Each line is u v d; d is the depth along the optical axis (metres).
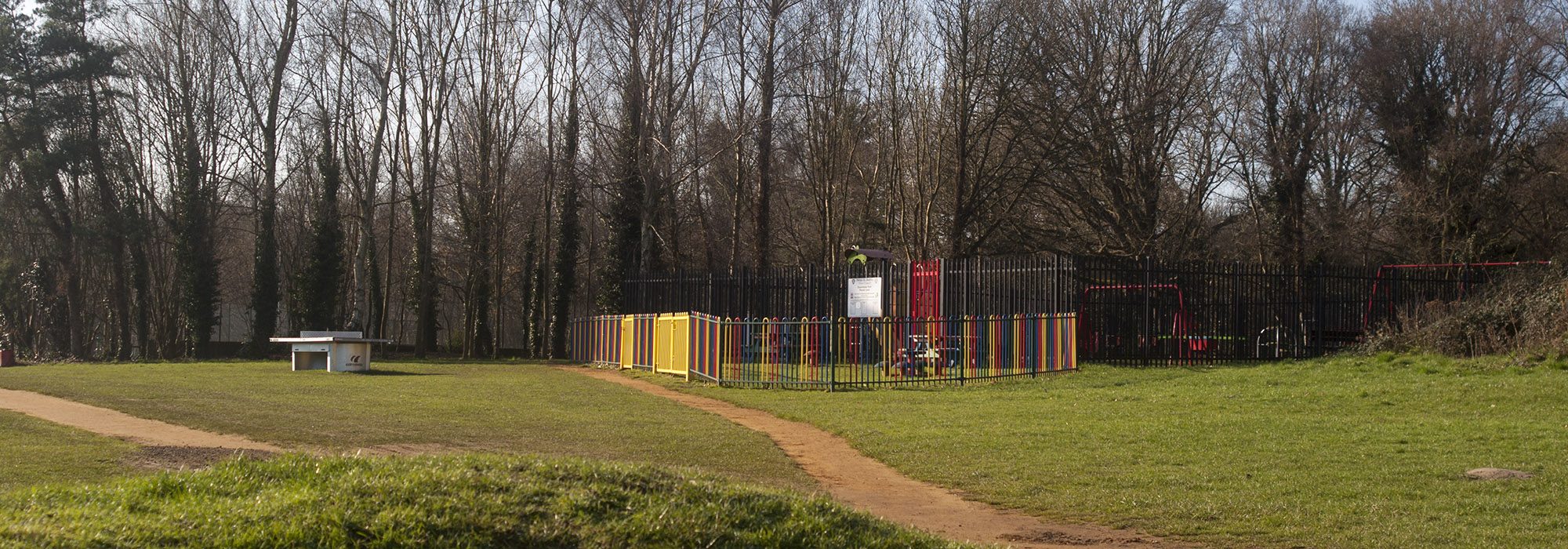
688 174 36.53
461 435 12.66
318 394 17.73
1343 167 37.00
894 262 25.91
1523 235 32.72
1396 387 15.71
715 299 28.72
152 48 37.66
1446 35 34.34
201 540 5.49
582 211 46.91
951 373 20.39
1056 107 34.38
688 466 10.79
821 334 21.09
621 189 34.75
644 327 24.55
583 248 48.84
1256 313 22.48
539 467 7.05
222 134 38.81
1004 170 35.91
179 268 37.31
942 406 15.69
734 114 37.19
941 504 9.29
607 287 34.47
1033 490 9.67
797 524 6.45
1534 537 7.57
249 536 5.55
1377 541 7.60
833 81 36.28
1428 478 9.70
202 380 21.02
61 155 34.91
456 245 43.66
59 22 35.50
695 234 43.59
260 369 25.38
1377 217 37.19
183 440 11.76
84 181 39.25
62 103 35.31
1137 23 35.75
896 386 18.97
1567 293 18.61
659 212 35.72
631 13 34.44
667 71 35.84
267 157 35.84
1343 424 12.95
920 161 36.53
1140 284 21.73
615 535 5.98
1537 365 16.66
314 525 5.71
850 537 6.46
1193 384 17.64
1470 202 32.88
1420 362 18.42
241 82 35.94
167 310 39.41
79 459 10.02
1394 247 36.56
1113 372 19.80
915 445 12.09
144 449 10.73
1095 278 21.73
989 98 34.78
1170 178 38.66
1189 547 7.77
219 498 6.43
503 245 40.81
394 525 5.76
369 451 11.20
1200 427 12.88
